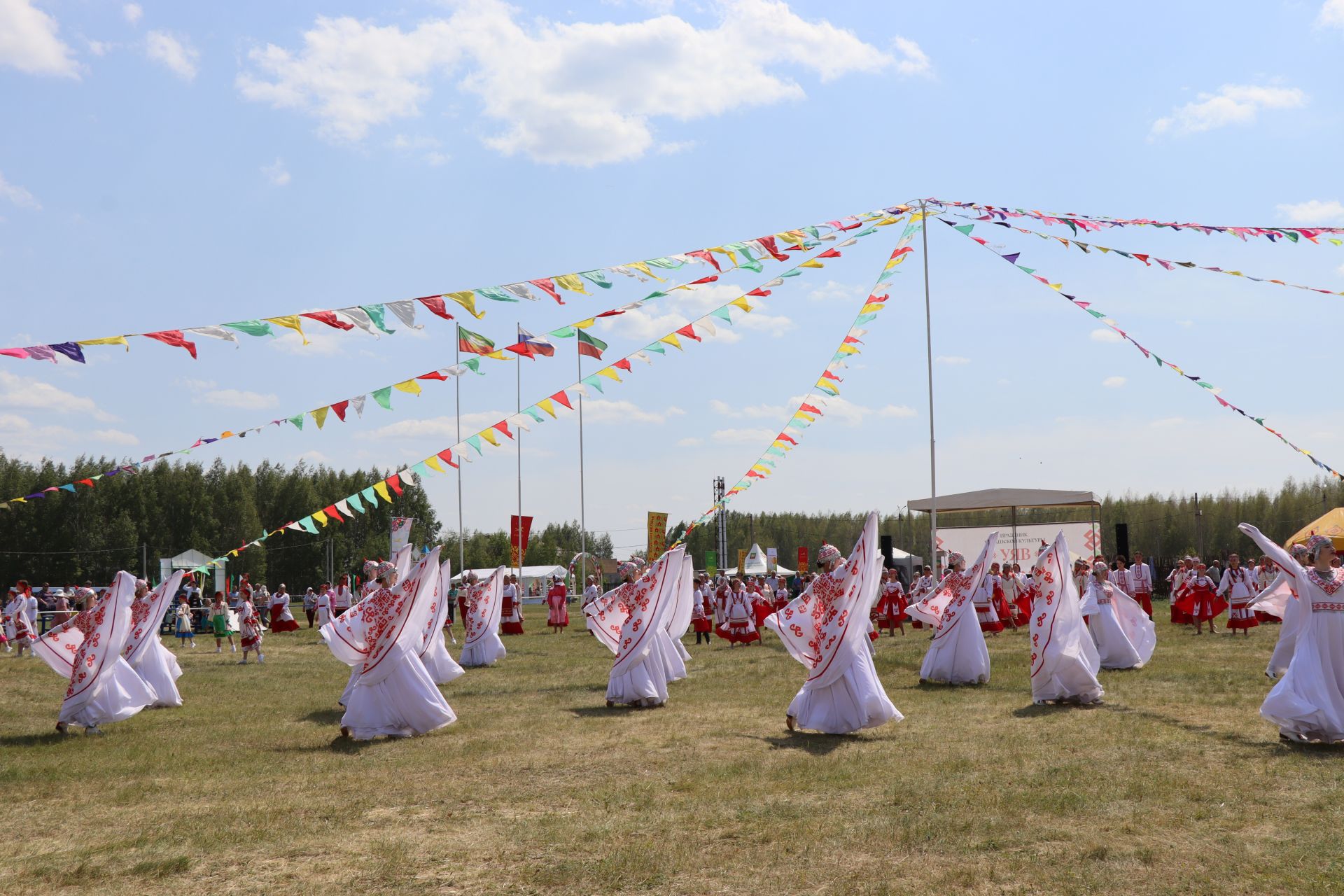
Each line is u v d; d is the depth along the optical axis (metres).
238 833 6.69
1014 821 6.50
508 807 7.32
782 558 79.81
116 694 11.64
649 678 12.62
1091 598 15.10
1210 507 59.47
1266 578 21.03
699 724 10.97
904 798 7.20
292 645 26.00
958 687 13.67
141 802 7.86
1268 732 9.56
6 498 57.00
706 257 11.39
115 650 11.48
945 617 14.37
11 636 23.58
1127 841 6.05
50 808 7.72
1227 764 8.17
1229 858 5.68
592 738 10.24
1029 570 33.50
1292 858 5.66
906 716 11.20
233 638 24.77
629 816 6.95
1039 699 11.78
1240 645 18.80
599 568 36.69
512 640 25.92
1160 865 5.60
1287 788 7.27
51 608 30.09
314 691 15.54
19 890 5.63
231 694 15.09
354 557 65.69
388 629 10.70
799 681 14.83
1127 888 5.26
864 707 9.97
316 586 64.44
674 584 12.80
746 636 22.52
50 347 7.26
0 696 15.10
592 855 6.02
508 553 77.31
